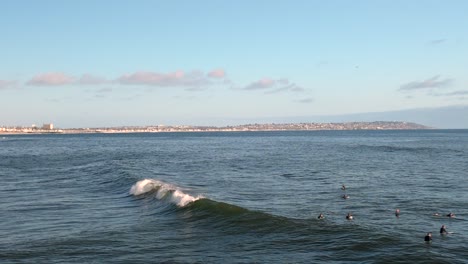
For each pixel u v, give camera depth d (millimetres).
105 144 137500
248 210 22219
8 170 51031
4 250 17156
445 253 15922
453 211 24062
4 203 27844
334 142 135250
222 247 17234
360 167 51062
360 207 25328
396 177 40781
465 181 37469
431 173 44031
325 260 15297
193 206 24109
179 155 77188
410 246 16625
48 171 49750
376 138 177500
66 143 148000
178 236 19016
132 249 17141
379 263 14852
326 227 19469
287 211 24031
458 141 135625
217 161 61938
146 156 74938
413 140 148125
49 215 23984
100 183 38031
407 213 23469
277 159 65000
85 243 18047
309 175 42969
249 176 42312
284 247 16953
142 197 29484
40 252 16859
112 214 24203
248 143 134500
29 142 159375
